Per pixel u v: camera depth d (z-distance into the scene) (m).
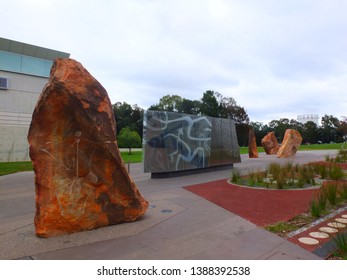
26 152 21.14
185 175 12.61
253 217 5.83
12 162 19.61
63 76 4.75
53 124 4.66
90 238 4.53
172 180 11.14
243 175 12.12
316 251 4.00
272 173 10.99
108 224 5.14
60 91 4.62
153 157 11.38
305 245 4.24
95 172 4.97
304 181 9.61
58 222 4.62
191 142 12.89
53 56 22.16
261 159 21.14
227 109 59.59
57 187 4.65
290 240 4.46
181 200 7.49
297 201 7.23
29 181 11.26
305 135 66.12
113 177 5.16
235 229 5.04
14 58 20.70
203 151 13.52
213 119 14.41
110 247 4.17
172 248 4.14
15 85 20.77
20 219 5.76
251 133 23.53
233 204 7.01
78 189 4.82
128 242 4.38
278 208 6.56
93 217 4.96
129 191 5.36
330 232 4.82
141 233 4.79
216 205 6.91
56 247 4.16
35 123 4.58
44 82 22.06
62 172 4.70
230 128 15.74
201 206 6.80
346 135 65.69
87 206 4.89
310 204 6.44
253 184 9.63
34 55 21.47
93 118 4.91
